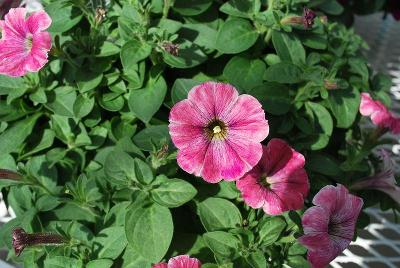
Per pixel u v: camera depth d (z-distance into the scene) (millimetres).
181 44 434
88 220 420
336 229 376
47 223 416
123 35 427
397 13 788
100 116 438
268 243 384
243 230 383
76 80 424
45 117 460
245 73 443
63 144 457
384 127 440
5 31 393
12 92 428
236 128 357
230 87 351
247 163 350
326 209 358
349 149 443
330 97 447
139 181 385
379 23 942
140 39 416
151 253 374
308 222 357
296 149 434
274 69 427
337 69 443
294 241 392
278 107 427
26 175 421
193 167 352
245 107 353
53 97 433
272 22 436
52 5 455
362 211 458
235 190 397
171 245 407
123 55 408
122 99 436
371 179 446
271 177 375
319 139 436
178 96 407
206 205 399
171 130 351
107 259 377
